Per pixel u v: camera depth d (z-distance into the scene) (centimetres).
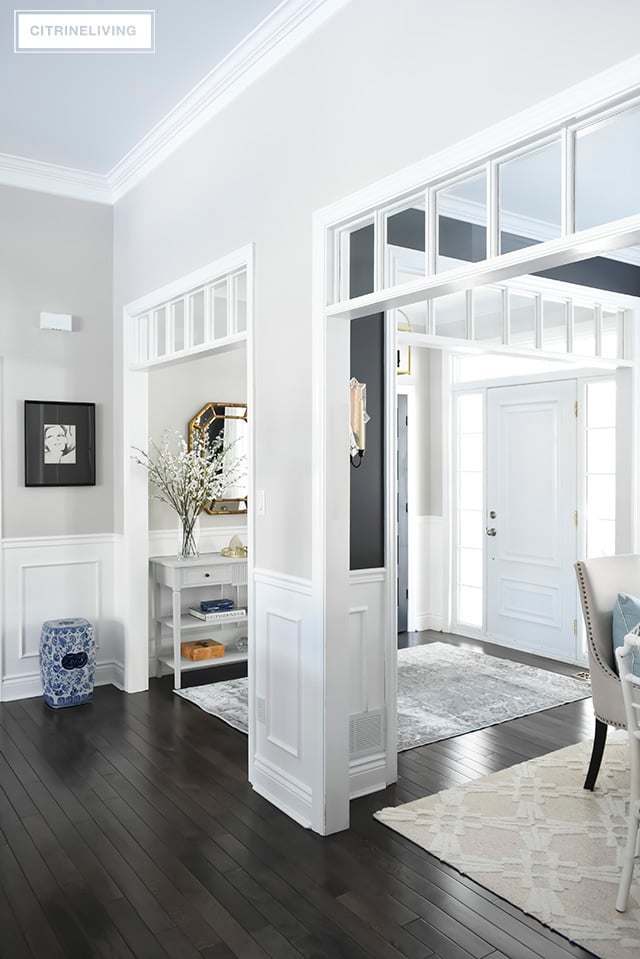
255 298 337
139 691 483
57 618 483
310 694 297
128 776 345
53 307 478
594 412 543
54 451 479
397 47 254
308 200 301
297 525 309
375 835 289
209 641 536
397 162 254
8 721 423
